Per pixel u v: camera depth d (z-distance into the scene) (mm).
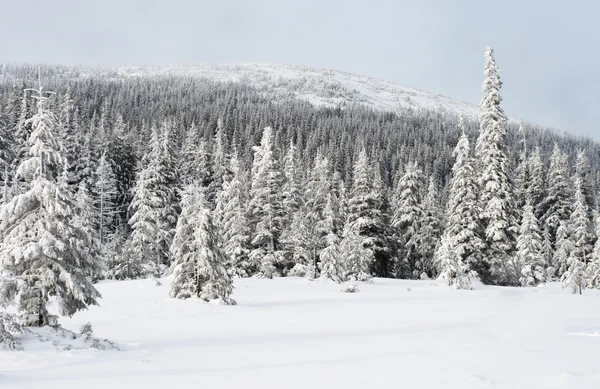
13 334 12062
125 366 10055
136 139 92812
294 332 16359
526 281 41594
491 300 26703
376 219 51000
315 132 153250
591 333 14516
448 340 13375
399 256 55719
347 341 13859
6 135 58500
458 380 8203
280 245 47812
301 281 39469
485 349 11461
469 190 41219
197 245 24969
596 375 8367
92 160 66938
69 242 13664
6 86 126438
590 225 51406
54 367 9859
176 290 25594
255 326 17953
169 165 58625
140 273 42969
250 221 47750
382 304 25172
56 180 14727
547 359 10016
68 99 86250
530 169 62875
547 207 59625
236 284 35344
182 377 8781
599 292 35344
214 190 70875
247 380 8484
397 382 8164
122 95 174875
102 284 32750
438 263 43719
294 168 56125
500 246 40406
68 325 17766
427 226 54656
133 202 50750
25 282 12883
